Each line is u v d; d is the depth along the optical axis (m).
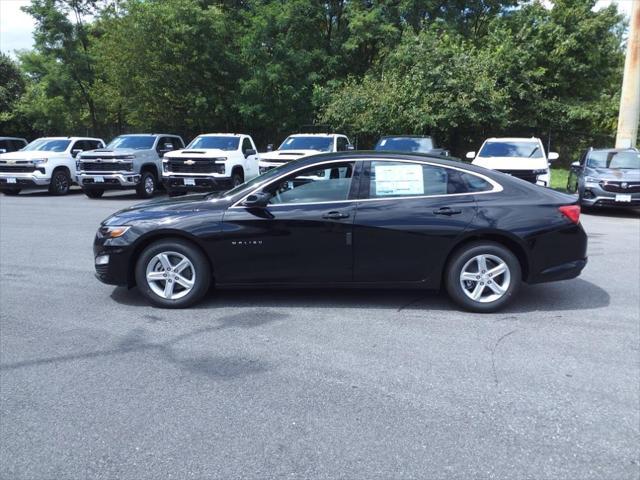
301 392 3.74
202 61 24.39
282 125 25.45
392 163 5.52
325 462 2.94
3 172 17.06
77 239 9.49
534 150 15.09
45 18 25.72
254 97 24.70
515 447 3.08
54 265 7.53
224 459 2.97
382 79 23.05
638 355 4.40
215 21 24.41
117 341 4.69
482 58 22.44
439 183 5.51
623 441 3.15
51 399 3.64
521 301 5.90
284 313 5.44
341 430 3.26
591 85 27.00
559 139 27.06
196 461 2.95
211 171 14.65
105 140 32.28
